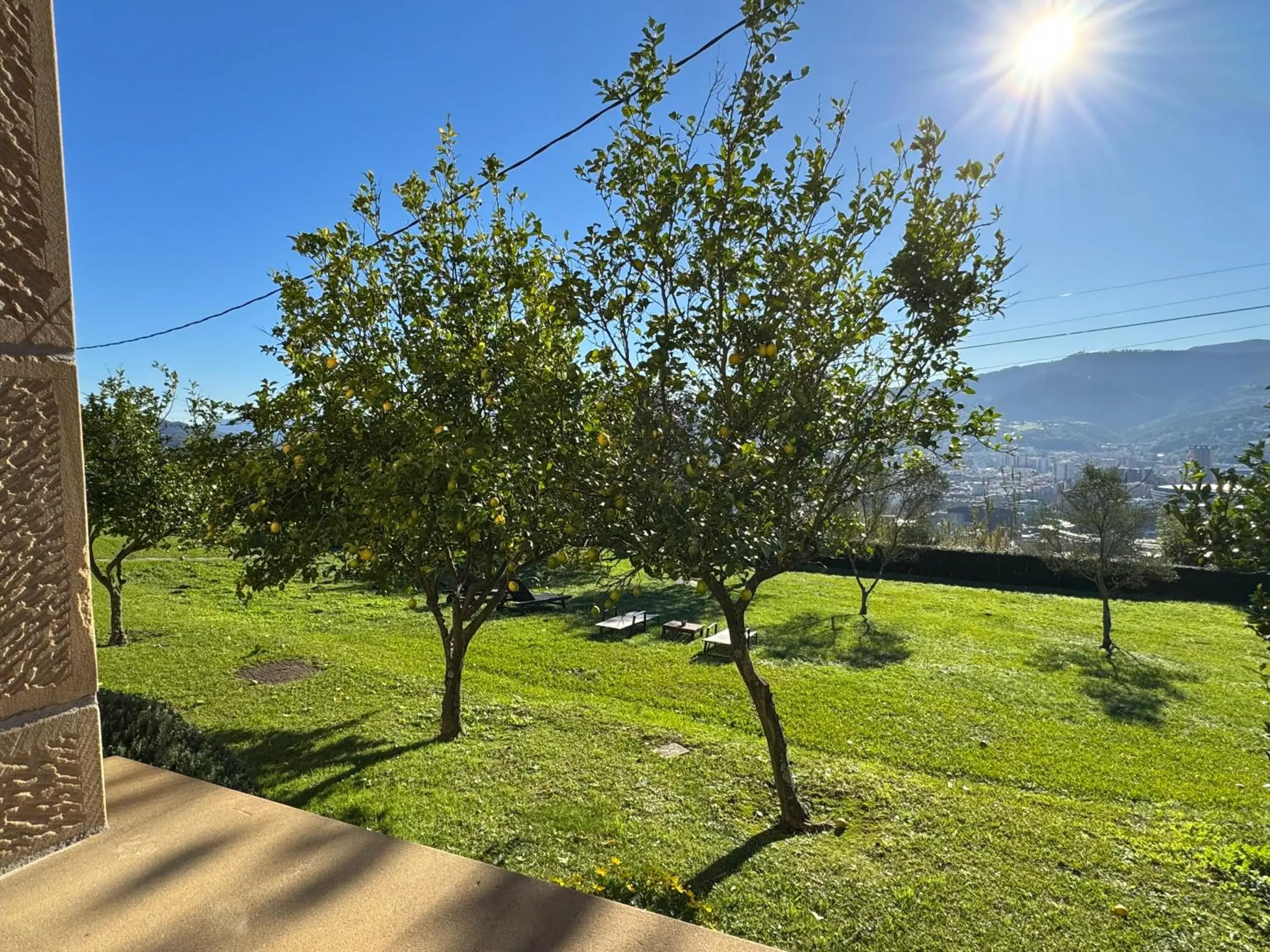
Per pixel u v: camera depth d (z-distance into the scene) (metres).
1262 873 5.63
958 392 5.64
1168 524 21.19
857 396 5.77
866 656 13.79
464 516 4.99
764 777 7.41
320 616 15.99
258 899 1.05
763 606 19.23
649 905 4.54
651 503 4.57
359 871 1.13
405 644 13.66
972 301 5.47
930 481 19.05
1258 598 4.00
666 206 4.92
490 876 1.13
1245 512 3.58
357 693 10.23
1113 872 5.65
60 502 1.07
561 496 5.04
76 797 1.15
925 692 11.44
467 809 6.33
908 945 4.57
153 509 12.27
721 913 4.81
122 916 1.00
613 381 5.38
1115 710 10.83
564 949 0.95
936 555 25.56
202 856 1.15
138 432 12.53
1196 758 8.92
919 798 7.07
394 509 5.34
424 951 0.95
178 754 4.60
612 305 5.06
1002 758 8.76
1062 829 6.44
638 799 6.70
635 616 15.90
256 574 6.94
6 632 1.00
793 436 4.71
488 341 6.74
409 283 7.30
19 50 1.00
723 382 5.14
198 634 13.35
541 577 7.91
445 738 8.38
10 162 0.99
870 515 18.31
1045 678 12.53
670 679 11.83
